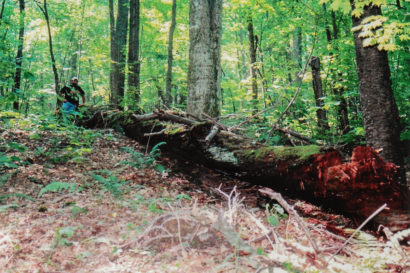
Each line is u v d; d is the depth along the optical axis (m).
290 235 3.37
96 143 6.17
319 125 8.20
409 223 3.47
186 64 15.02
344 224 3.90
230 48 18.12
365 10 5.07
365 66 5.03
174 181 4.87
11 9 9.91
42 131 6.38
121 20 13.06
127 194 4.04
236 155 4.59
